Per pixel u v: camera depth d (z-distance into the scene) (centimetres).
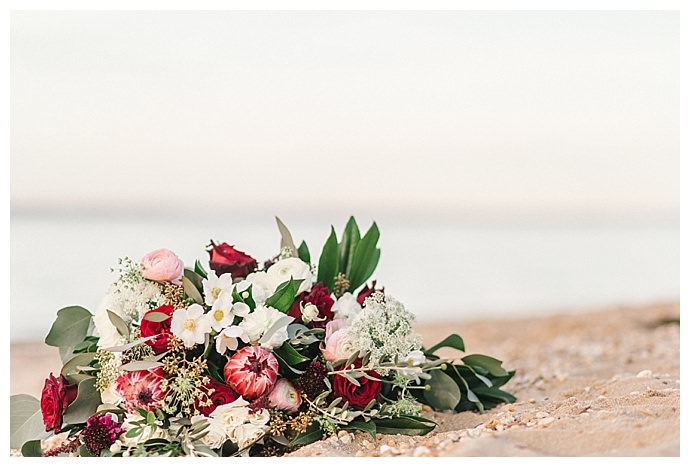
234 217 1520
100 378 325
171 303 329
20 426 357
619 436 285
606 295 1288
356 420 335
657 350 582
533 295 1270
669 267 1466
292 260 353
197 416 312
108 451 321
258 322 320
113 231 1451
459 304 1213
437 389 381
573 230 1611
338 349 330
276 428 318
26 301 1100
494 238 1602
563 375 491
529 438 291
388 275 1402
